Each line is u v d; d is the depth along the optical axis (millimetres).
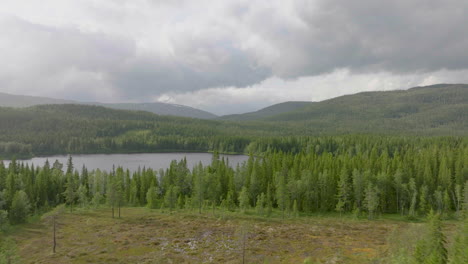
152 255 68188
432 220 45531
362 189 104812
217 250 71250
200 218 100500
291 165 134000
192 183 135875
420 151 174625
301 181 106500
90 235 83375
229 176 124625
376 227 89375
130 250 71562
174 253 69438
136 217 102750
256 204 115938
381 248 69000
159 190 139625
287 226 91125
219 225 92125
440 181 110625
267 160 154500
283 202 100312
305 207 108438
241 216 101750
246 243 76000
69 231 87312
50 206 121000
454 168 120375
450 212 101562
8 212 97625
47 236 82688
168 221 97312
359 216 101500
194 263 63531
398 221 96000
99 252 70250
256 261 64562
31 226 92188
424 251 45719
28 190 115312
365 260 62125
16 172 145500
